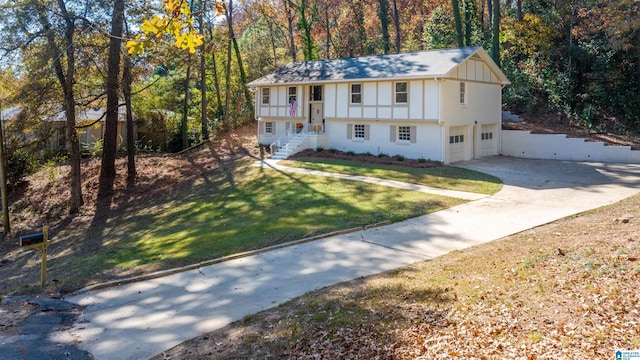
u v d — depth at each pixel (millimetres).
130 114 29281
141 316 8430
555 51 35875
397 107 28078
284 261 11469
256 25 52531
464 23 41312
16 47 21922
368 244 12648
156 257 13211
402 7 49094
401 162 26672
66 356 6770
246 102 42500
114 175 28938
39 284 11633
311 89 33062
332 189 20938
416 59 29219
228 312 8352
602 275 7484
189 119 42344
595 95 33594
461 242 12453
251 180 25094
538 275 8164
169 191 26531
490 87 30875
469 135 29000
